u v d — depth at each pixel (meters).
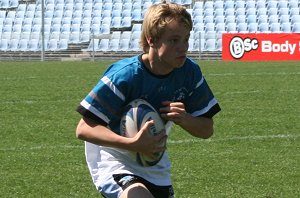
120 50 54.44
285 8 56.25
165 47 6.03
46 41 56.00
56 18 58.66
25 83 30.73
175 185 11.46
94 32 57.47
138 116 6.10
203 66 42.22
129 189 6.09
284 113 20.25
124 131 6.12
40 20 58.84
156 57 6.18
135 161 6.36
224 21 55.97
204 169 12.67
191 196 10.74
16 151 14.57
